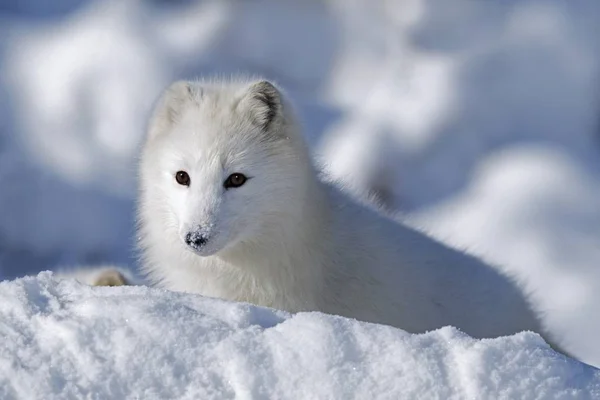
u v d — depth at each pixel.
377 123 18.70
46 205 17.64
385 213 8.68
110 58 19.52
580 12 20.56
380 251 7.98
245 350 4.42
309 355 4.40
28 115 19.08
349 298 7.81
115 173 18.42
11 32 20.33
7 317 4.66
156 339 4.47
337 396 4.30
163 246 7.81
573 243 16.44
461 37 20.53
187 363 4.39
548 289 15.41
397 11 20.70
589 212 17.03
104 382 4.35
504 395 4.29
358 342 4.45
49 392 4.32
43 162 18.44
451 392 4.30
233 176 7.43
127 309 4.61
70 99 19.02
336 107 19.67
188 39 20.36
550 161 18.16
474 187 18.12
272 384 4.34
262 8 21.08
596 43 20.39
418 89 19.42
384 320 7.84
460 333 4.56
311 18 20.95
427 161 18.45
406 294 7.94
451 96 19.23
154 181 7.70
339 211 8.09
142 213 8.07
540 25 20.39
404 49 20.61
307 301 7.75
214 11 20.84
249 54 20.91
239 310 4.73
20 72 19.50
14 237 17.42
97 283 8.82
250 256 7.63
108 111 19.02
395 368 4.36
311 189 7.76
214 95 7.86
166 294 4.91
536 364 4.38
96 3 20.92
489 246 16.52
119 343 4.46
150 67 19.42
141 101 19.05
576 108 19.97
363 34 20.92
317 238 7.71
